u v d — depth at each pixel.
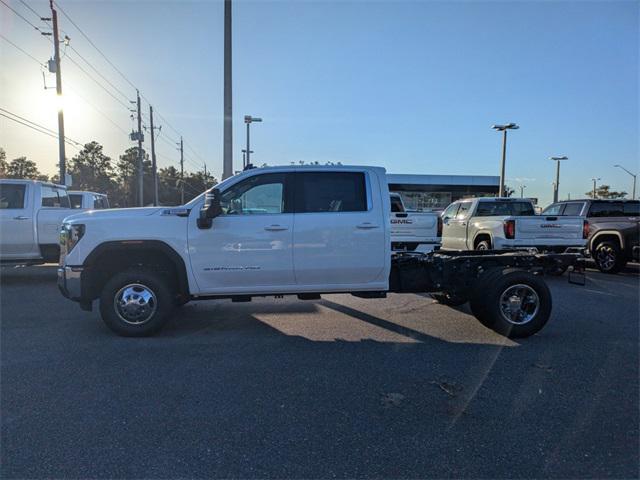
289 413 3.87
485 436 3.51
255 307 7.95
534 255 6.93
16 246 9.73
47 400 4.10
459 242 13.34
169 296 6.04
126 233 5.90
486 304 6.14
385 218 6.19
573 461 3.19
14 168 91.00
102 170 94.44
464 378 4.67
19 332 6.27
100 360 5.15
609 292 9.48
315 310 7.72
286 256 6.03
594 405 4.06
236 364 5.04
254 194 6.11
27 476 2.97
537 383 4.55
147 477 2.98
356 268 6.16
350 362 5.12
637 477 3.01
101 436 3.48
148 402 4.07
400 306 8.06
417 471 3.06
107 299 5.94
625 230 11.98
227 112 13.51
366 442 3.42
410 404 4.05
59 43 26.34
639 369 4.96
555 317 7.28
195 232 5.95
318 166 6.21
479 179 44.72
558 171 50.41
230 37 13.36
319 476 3.00
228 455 3.23
